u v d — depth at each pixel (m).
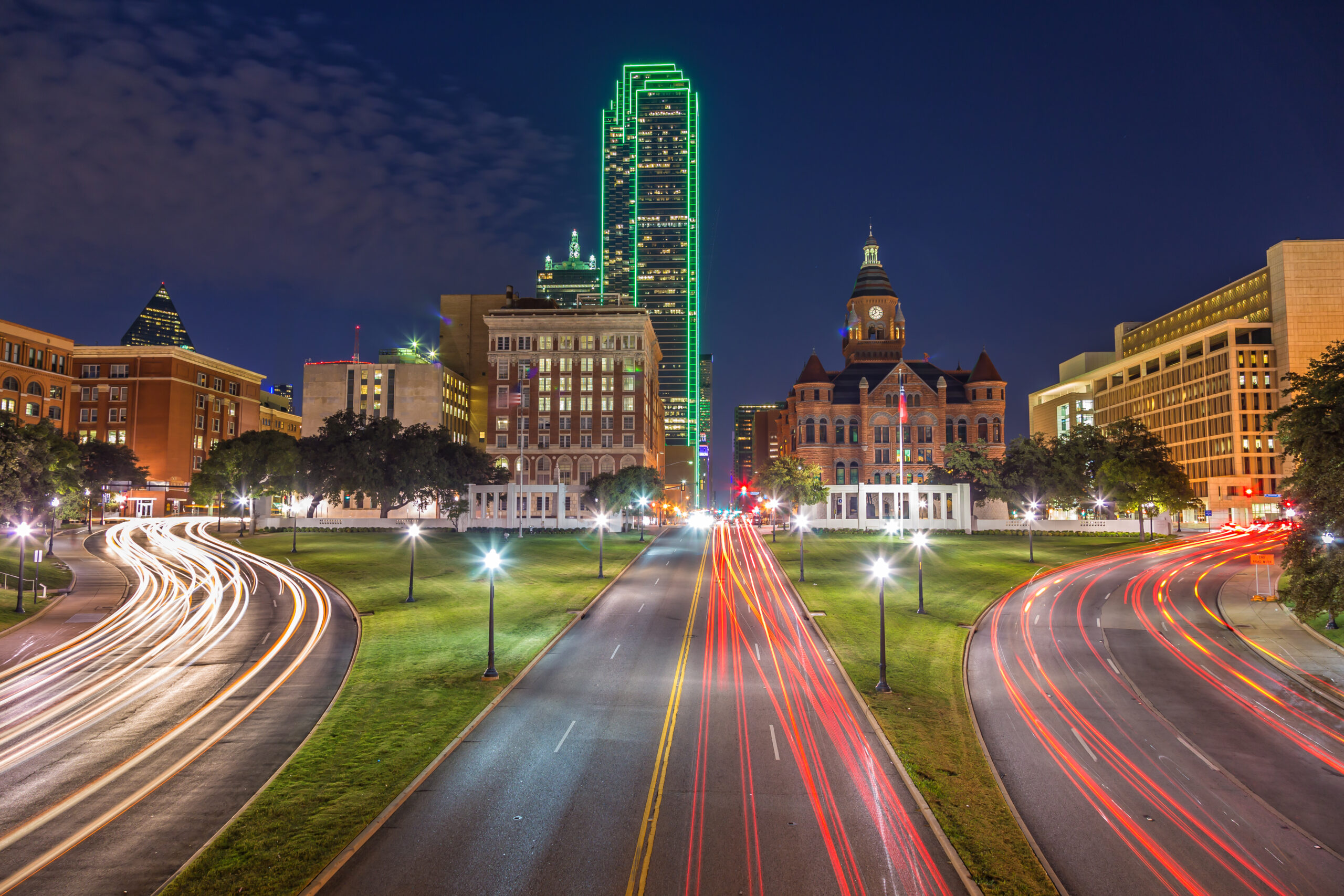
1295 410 33.78
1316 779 22.61
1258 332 134.50
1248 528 101.75
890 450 127.88
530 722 26.78
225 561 68.19
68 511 60.16
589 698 29.70
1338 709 29.39
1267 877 17.06
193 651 37.12
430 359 168.25
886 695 30.08
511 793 20.81
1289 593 33.91
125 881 16.33
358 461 97.69
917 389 128.62
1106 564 66.06
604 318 141.38
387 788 20.98
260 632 41.31
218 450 94.12
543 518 102.69
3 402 117.81
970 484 97.69
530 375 133.12
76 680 32.09
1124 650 38.34
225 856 17.27
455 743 24.47
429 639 39.25
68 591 53.38
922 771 22.52
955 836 18.55
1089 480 92.88
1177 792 21.59
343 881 16.30
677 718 27.25
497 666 34.12
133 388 133.12
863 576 59.50
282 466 92.56
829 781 21.80
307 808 19.69
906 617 45.38
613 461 139.00
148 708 28.25
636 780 21.72
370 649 37.38
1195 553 72.44
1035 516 98.00
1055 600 51.03
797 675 33.03
